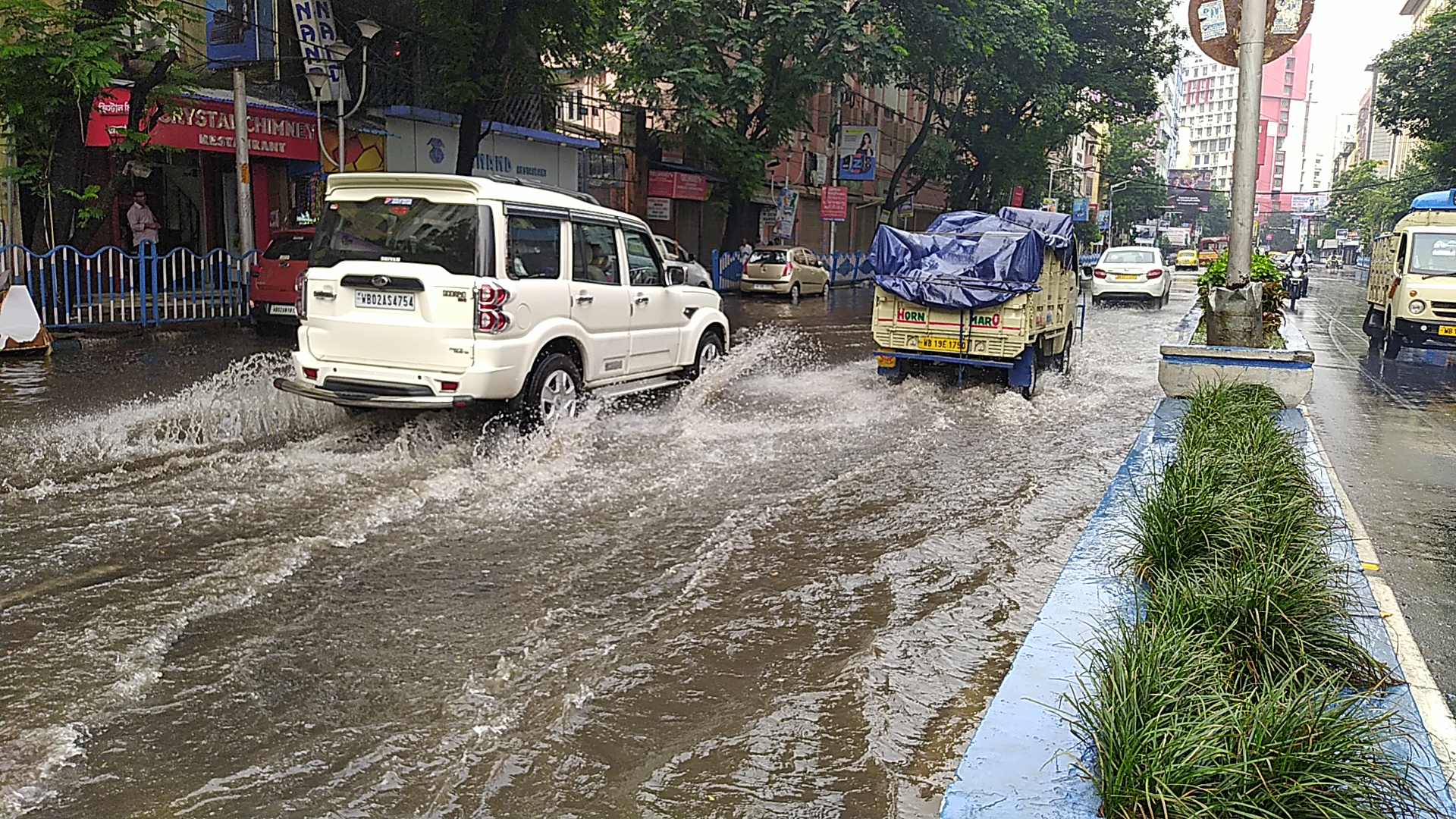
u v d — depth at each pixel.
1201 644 3.46
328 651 4.29
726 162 26.14
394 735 3.63
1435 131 39.59
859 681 4.17
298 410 8.74
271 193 20.94
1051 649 3.88
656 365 9.74
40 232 15.97
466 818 3.14
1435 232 16.52
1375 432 10.12
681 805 3.25
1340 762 2.76
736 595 5.13
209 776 3.33
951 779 3.43
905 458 8.38
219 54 19.36
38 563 5.19
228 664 4.13
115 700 3.81
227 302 16.31
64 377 10.75
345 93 18.78
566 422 8.34
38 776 3.30
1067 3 39.03
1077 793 2.89
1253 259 13.64
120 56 14.12
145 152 16.14
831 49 25.39
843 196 36.94
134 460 7.23
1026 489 7.46
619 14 20.44
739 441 8.73
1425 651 4.62
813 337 18.47
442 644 4.40
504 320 7.57
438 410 8.09
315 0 17.58
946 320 11.36
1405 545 6.27
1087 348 17.69
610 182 28.41
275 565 5.26
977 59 32.59
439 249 7.62
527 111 23.98
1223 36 10.81
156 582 4.98
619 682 4.10
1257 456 6.04
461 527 6.03
